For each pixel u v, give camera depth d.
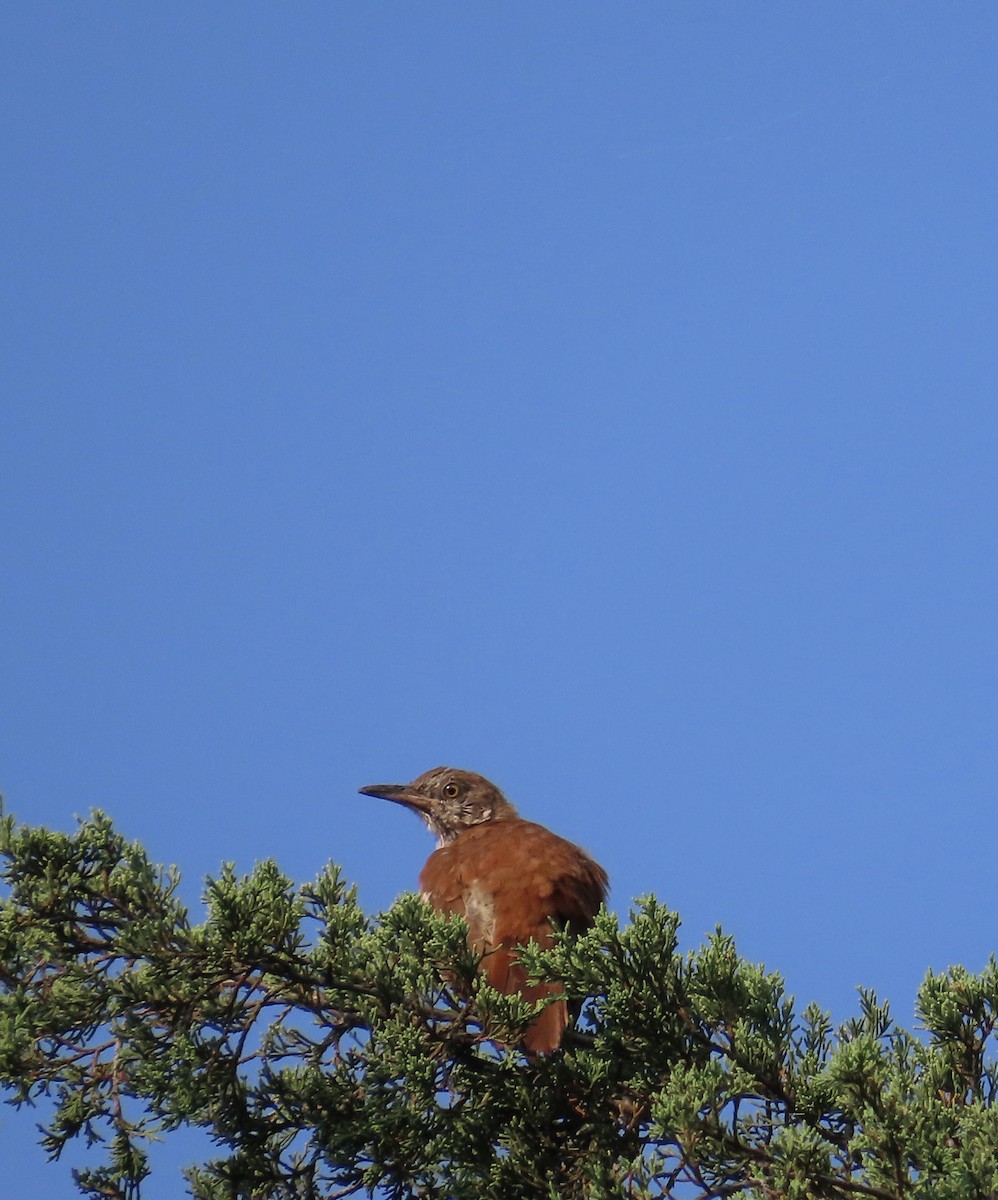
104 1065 10.36
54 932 10.65
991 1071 10.73
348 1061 10.67
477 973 10.52
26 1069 10.19
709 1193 9.14
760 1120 9.71
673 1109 9.12
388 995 10.25
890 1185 8.96
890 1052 10.29
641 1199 9.07
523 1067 10.50
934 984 10.97
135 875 10.65
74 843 10.80
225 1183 10.25
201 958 10.12
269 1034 10.87
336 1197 10.29
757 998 9.90
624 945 10.14
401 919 10.47
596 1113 10.32
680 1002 10.05
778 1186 8.84
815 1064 9.75
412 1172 10.21
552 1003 10.63
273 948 10.14
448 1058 10.45
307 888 11.04
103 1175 10.38
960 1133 9.16
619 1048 10.36
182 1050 10.09
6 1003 10.12
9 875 10.73
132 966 10.40
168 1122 10.02
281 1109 10.38
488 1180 10.07
